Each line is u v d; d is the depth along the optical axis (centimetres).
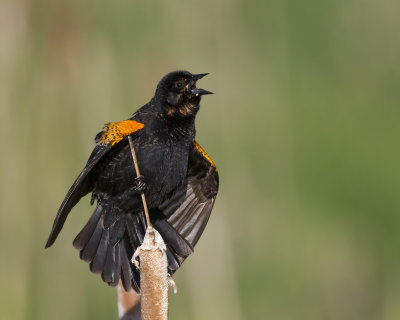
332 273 1234
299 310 1204
